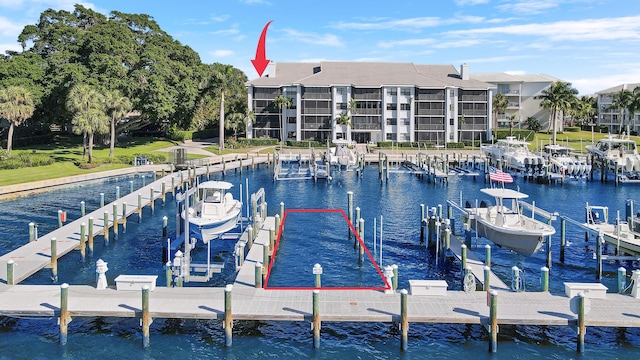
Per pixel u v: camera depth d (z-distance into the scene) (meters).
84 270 29.98
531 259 32.34
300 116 109.38
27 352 20.80
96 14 101.56
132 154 82.19
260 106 111.88
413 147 105.50
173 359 20.41
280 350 21.14
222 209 34.53
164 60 93.19
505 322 20.80
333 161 75.56
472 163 85.62
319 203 52.25
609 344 21.48
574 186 63.31
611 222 42.62
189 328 22.78
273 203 52.25
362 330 22.80
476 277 26.86
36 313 21.33
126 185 61.03
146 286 21.14
